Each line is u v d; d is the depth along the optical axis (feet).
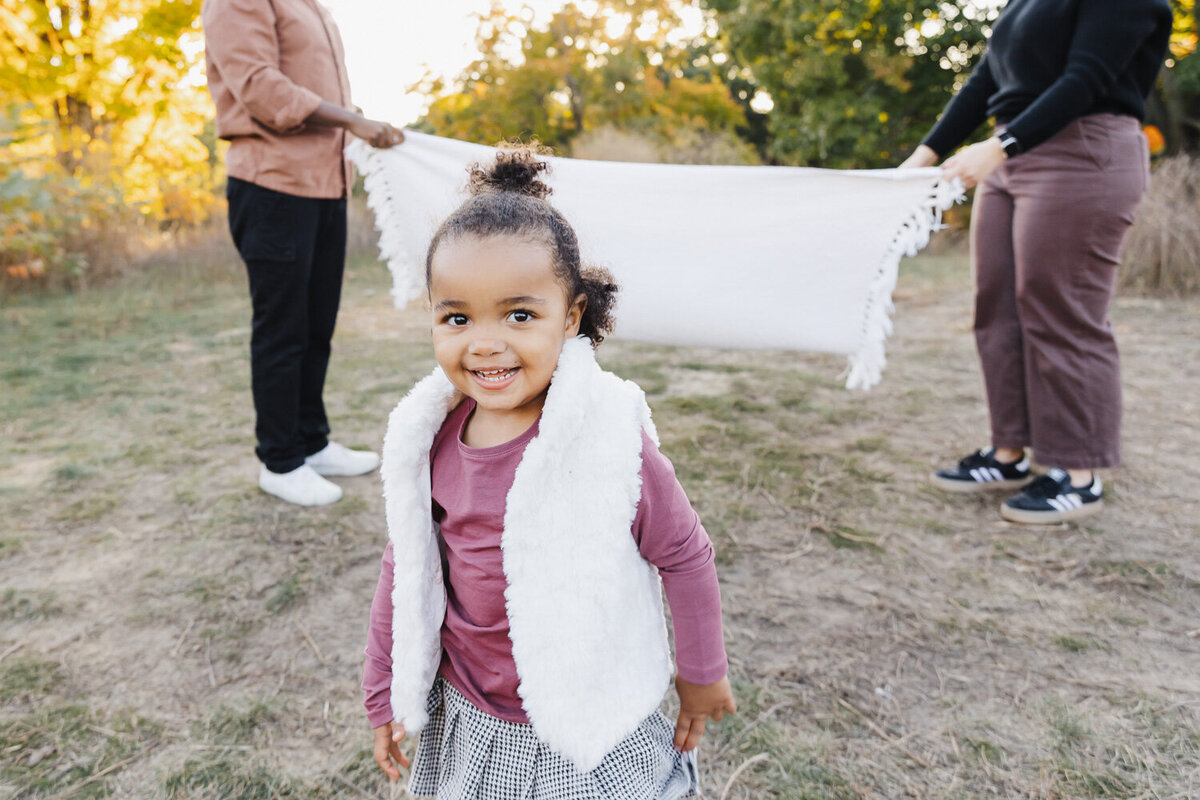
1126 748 5.70
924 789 5.41
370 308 22.03
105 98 29.58
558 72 41.06
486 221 3.30
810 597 7.64
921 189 8.23
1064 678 6.44
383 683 4.16
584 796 3.64
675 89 45.03
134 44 27.66
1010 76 8.71
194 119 32.76
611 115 42.11
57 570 8.32
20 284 23.24
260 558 8.48
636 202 8.86
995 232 9.21
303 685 6.55
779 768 5.58
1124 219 8.31
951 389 13.79
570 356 3.47
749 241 8.77
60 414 13.17
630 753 3.72
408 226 9.13
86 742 5.94
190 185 31.89
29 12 27.07
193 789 5.50
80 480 10.54
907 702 6.23
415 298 9.32
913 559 8.29
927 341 17.15
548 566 3.44
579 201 8.96
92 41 28.37
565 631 3.43
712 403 13.25
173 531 9.11
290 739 5.96
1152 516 8.95
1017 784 5.42
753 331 9.09
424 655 3.81
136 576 8.19
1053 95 7.78
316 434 10.46
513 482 3.51
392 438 3.75
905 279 25.14
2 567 8.39
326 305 10.03
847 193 8.43
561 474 3.44
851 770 5.57
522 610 3.47
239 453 11.43
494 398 3.40
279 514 9.45
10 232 21.84
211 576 8.14
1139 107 8.28
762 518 9.21
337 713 6.23
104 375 15.38
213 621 7.42
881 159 42.24
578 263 3.57
